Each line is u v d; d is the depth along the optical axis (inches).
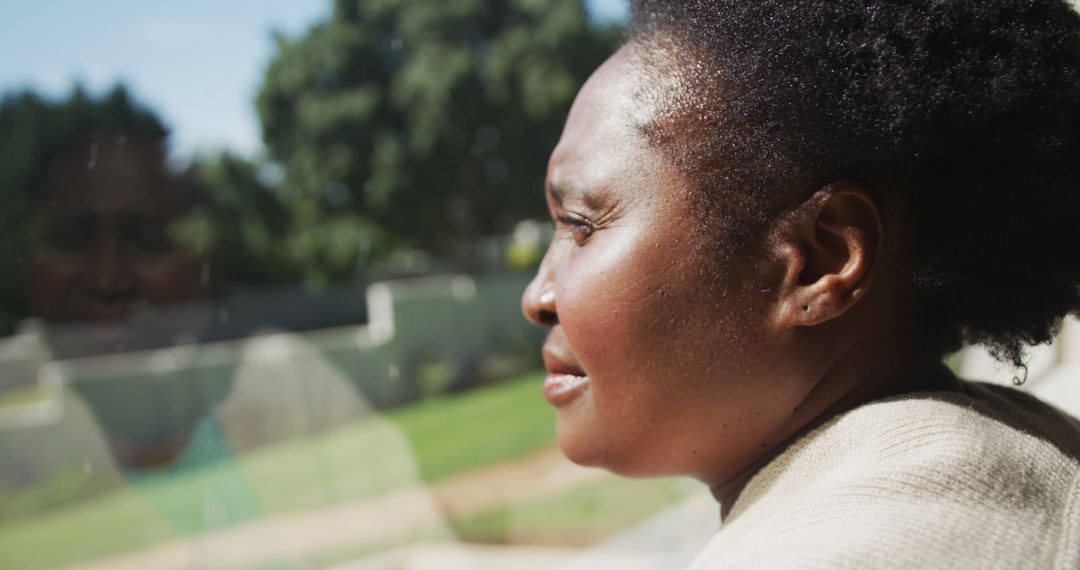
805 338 34.1
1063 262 35.6
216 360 345.4
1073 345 81.5
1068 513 29.3
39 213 180.2
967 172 33.3
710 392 34.7
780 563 26.9
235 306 689.6
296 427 359.3
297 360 368.8
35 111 311.7
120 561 232.4
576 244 37.4
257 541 234.1
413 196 852.6
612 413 36.2
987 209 33.7
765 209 33.5
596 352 35.5
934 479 28.6
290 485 295.7
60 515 286.8
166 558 233.1
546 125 828.6
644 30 37.8
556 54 812.0
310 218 870.4
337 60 834.2
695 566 34.0
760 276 33.8
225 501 241.0
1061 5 34.3
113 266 181.2
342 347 513.3
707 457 36.5
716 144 33.8
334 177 851.4
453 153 837.2
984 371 68.1
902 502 28.1
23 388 489.7
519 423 423.8
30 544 262.5
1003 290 35.4
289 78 848.3
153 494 246.4
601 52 831.1
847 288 33.2
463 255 935.0
